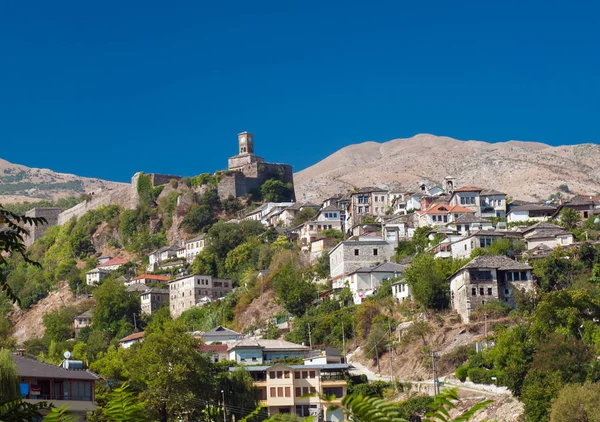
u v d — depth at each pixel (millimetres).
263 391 145375
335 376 149250
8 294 25328
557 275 168125
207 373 135875
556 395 114562
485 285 164625
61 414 19797
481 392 132500
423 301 171750
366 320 177250
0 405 22594
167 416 125688
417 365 155000
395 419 17531
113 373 134000
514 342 135250
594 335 131000
